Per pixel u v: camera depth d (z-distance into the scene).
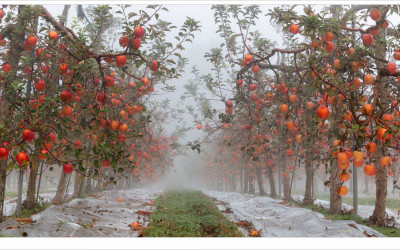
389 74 6.72
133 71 12.77
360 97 6.38
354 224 8.61
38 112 5.67
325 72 6.07
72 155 6.59
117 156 6.44
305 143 9.67
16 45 7.22
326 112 5.64
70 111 5.91
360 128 5.15
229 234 7.37
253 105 10.73
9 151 5.46
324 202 16.03
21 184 8.27
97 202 12.28
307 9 6.19
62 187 11.46
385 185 8.76
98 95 6.65
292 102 8.52
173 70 7.45
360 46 6.41
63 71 6.28
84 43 6.62
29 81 7.00
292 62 9.97
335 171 11.00
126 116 7.95
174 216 9.66
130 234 7.09
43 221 7.24
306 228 8.23
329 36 6.02
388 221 8.80
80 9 11.77
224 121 11.18
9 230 6.52
